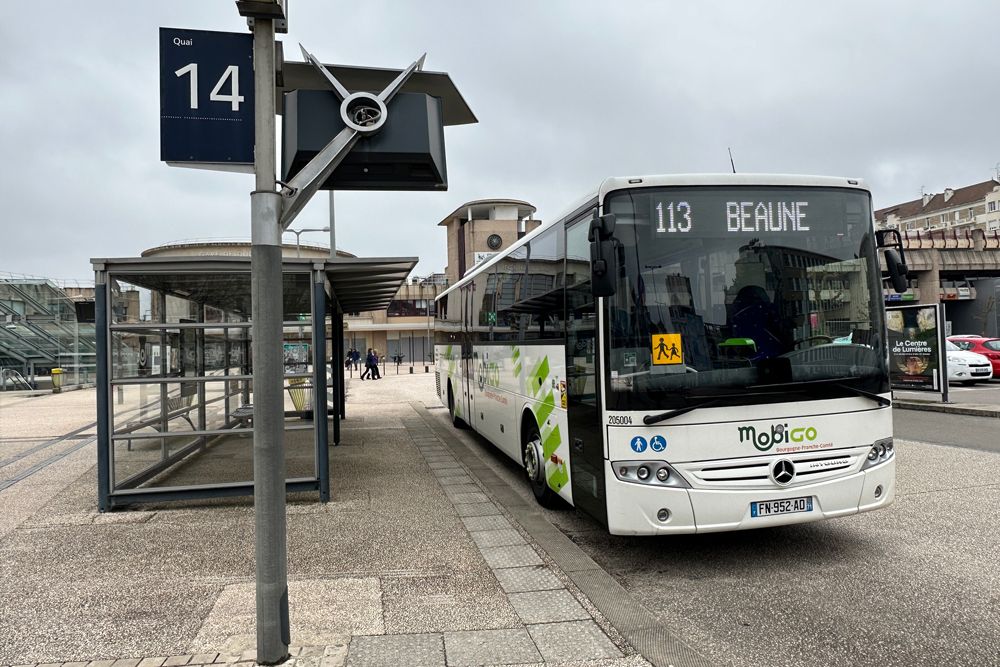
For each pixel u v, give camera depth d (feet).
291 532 19.99
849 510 16.53
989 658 11.93
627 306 16.26
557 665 11.75
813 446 16.38
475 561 17.34
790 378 16.34
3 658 11.85
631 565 17.34
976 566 16.62
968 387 65.41
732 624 13.58
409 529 20.29
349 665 11.63
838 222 17.29
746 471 15.97
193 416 26.81
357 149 15.98
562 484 20.31
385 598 14.78
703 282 16.46
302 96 15.85
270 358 11.41
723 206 16.79
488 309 32.45
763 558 17.70
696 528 15.76
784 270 16.80
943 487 24.71
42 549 18.28
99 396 22.33
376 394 78.79
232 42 12.52
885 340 17.37
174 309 25.91
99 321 22.38
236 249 161.17
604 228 15.76
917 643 12.56
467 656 12.03
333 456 33.76
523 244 25.86
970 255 150.51
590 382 17.52
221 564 16.99
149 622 13.37
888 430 17.20
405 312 233.96
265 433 11.42
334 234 78.69
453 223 233.35
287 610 11.78
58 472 29.40
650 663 11.82
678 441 15.87
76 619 13.56
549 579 16.01
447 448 36.52
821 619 13.74
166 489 22.70
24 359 92.84
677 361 16.08
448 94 20.11
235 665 11.37
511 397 27.50
